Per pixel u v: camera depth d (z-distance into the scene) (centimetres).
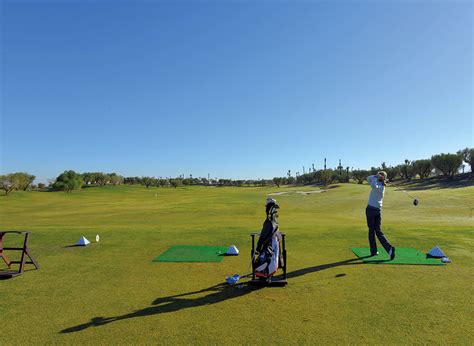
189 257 904
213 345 425
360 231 1270
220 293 621
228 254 933
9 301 589
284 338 442
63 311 541
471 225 1511
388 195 3431
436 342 427
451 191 3519
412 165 9106
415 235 1162
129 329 473
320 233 1230
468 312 520
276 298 591
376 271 750
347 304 558
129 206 4253
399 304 555
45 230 1396
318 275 727
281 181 14562
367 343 426
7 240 1178
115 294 620
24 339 446
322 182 10925
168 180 14662
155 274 748
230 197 6097
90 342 436
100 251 990
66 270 791
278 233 688
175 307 553
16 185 8850
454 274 723
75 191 9812
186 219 2238
